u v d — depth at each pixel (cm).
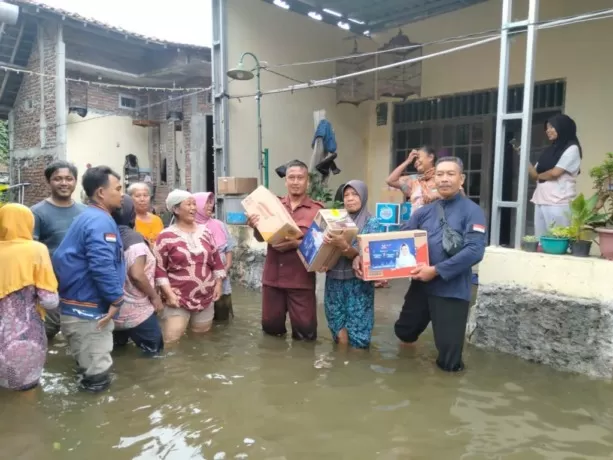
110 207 331
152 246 450
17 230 311
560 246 374
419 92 815
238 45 725
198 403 306
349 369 360
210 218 482
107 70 1014
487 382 337
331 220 357
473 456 249
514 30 404
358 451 253
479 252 336
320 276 601
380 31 860
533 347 374
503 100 412
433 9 777
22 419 285
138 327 375
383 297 574
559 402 308
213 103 726
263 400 310
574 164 437
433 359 380
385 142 880
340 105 868
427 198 512
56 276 318
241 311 524
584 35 654
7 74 1029
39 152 1027
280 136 794
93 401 308
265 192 403
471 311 421
